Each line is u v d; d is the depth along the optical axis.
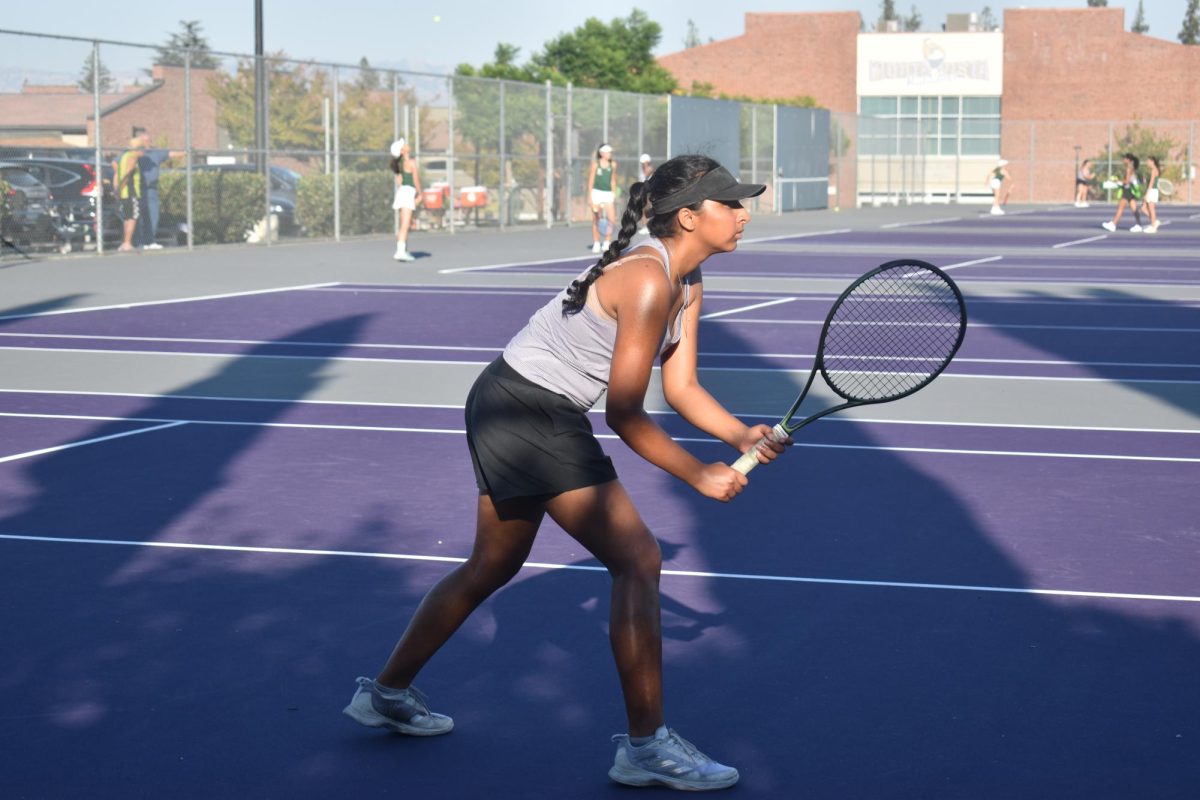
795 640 5.34
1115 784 4.06
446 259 25.39
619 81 61.50
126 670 5.01
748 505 7.50
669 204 3.96
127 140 25.25
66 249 24.50
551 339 4.06
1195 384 11.86
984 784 4.07
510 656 5.16
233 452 8.82
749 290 20.20
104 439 9.21
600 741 4.41
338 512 7.31
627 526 4.11
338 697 4.77
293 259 24.89
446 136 32.97
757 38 68.69
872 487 7.94
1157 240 33.53
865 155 60.72
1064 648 5.25
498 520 4.21
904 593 5.94
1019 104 67.06
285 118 28.64
